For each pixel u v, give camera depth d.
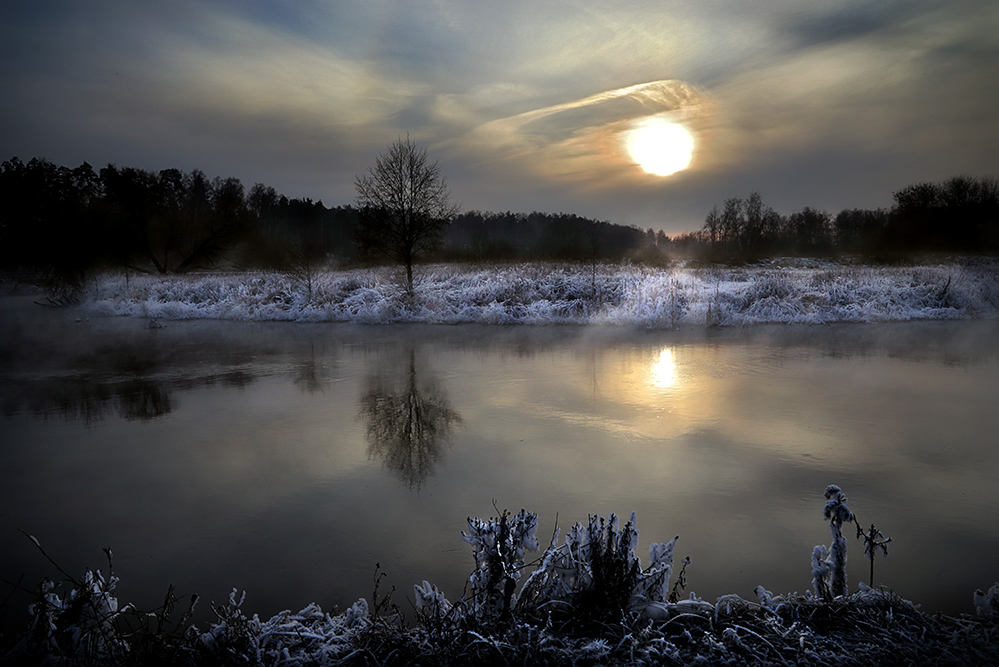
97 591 3.33
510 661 2.91
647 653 2.92
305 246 24.83
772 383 10.02
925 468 6.12
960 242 53.84
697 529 4.84
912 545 4.55
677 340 14.98
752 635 3.12
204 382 10.47
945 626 3.23
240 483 5.93
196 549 4.65
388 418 8.12
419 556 4.49
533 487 5.72
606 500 5.41
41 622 3.04
